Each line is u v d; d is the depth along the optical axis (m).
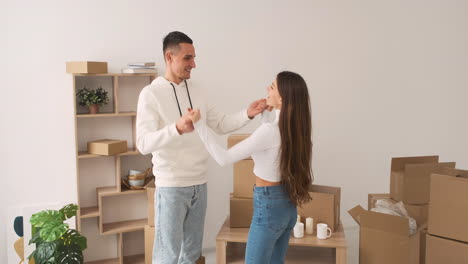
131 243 3.66
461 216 2.64
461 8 4.50
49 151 3.33
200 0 3.64
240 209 3.13
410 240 2.83
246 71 3.86
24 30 3.16
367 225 2.89
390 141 4.43
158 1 3.50
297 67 4.04
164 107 2.43
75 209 2.94
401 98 4.41
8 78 3.16
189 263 2.66
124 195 3.60
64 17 3.25
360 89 4.27
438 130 4.58
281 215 2.23
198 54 3.68
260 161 2.22
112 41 3.40
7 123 3.19
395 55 4.34
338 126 4.24
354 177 4.35
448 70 4.53
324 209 3.08
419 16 4.38
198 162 2.51
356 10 4.17
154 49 3.53
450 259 2.70
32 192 3.31
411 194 3.08
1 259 3.24
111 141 3.29
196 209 2.56
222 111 3.81
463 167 4.68
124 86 3.49
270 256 2.29
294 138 2.16
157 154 2.43
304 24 4.02
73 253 2.75
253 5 3.82
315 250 3.38
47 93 3.27
